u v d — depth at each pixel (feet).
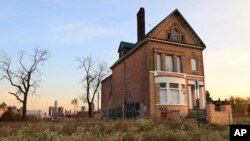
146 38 101.45
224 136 48.67
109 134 49.37
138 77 106.93
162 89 100.83
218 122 81.15
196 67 111.96
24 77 142.72
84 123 70.18
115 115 127.95
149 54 101.40
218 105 85.40
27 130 59.52
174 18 111.24
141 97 102.94
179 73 105.19
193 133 50.08
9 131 58.03
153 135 45.19
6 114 155.43
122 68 124.77
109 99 140.67
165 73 102.47
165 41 104.63
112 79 138.21
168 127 60.64
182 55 108.58
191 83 107.86
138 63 108.27
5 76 139.74
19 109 197.98
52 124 70.90
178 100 102.12
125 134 47.06
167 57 106.42
